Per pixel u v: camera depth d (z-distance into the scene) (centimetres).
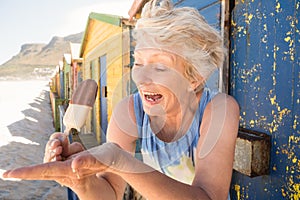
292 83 202
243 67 256
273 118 222
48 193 783
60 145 81
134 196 265
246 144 227
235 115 110
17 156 1160
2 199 733
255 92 242
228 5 272
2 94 4369
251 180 248
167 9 92
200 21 94
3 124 1902
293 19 200
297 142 198
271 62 223
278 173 217
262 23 232
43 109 2958
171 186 86
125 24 501
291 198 203
